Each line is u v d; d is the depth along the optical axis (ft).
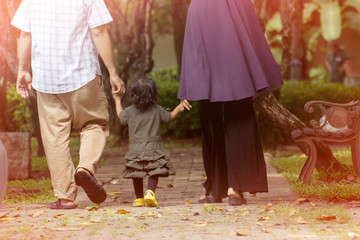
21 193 43.24
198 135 94.27
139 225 27.50
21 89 35.45
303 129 43.01
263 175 32.63
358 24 156.46
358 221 27.76
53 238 24.75
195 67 32.48
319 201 35.22
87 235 25.25
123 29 86.58
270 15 136.77
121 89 34.94
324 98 84.58
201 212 31.37
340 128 43.80
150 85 34.47
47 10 33.19
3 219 30.01
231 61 32.01
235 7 32.89
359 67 167.73
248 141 32.45
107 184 49.75
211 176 35.12
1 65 74.08
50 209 34.06
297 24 124.77
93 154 33.22
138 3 86.63
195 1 33.19
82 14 33.24
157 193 43.62
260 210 31.32
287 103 82.23
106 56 33.60
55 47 33.06
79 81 33.12
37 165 62.90
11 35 54.75
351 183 41.27
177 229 26.45
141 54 90.94
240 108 32.50
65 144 33.76
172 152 76.59
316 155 43.19
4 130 77.15
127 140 88.63
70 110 33.76
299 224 27.35
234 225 27.30
